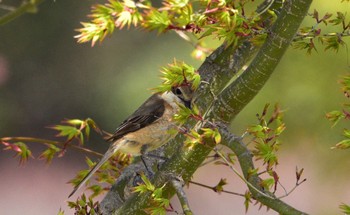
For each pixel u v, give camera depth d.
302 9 5.97
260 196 6.14
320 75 13.79
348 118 5.95
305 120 14.21
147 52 27.28
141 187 6.16
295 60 13.81
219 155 6.14
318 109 14.06
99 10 5.58
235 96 6.27
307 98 13.98
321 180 15.17
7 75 28.72
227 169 26.33
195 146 6.36
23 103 28.89
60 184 26.64
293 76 13.96
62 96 28.94
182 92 7.81
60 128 6.73
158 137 7.95
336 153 14.64
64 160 27.83
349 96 5.92
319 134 14.37
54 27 28.81
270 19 6.69
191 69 5.79
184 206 6.18
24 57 28.86
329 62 13.60
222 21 5.80
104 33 5.60
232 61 7.06
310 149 14.68
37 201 25.33
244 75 6.25
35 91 28.89
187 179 6.54
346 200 15.91
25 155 6.47
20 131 28.89
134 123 7.95
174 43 26.64
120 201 6.96
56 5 28.59
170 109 7.88
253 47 7.08
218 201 25.36
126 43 27.66
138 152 8.04
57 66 28.92
